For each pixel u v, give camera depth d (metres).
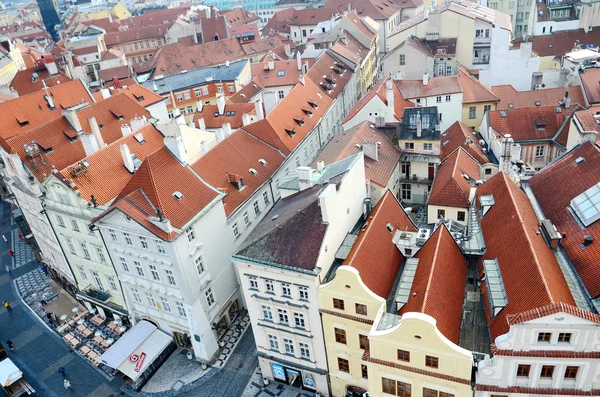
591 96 73.56
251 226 62.75
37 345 63.53
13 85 112.00
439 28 100.56
